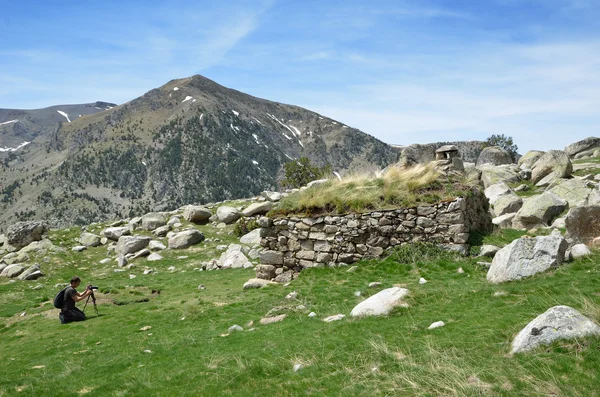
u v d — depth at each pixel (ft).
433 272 52.70
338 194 65.41
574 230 49.67
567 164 117.29
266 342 36.19
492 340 27.91
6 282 94.38
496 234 67.00
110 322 54.39
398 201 61.87
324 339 33.86
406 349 29.27
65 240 118.62
